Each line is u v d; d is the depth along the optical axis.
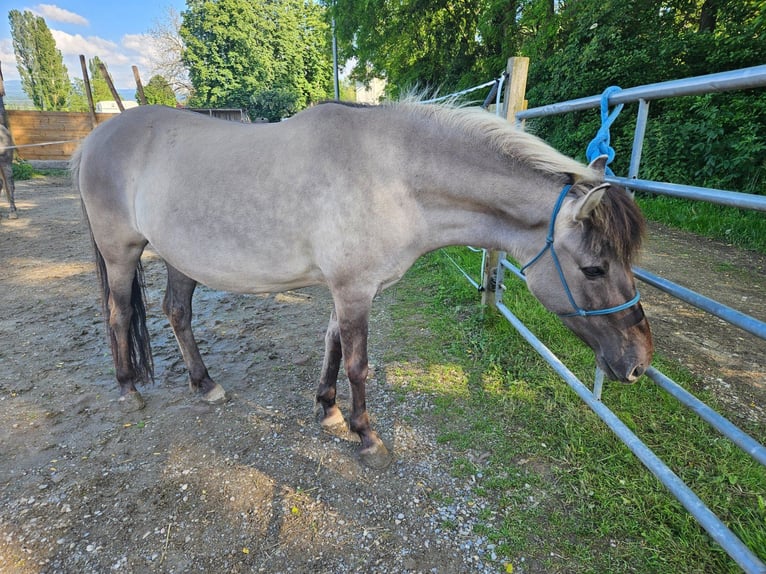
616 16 8.01
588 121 8.66
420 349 3.07
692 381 2.53
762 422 2.18
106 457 2.08
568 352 2.83
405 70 15.55
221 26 25.00
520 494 1.83
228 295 4.35
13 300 4.06
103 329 3.51
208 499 1.84
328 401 2.31
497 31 11.73
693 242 5.55
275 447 2.16
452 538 1.65
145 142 2.16
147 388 2.71
